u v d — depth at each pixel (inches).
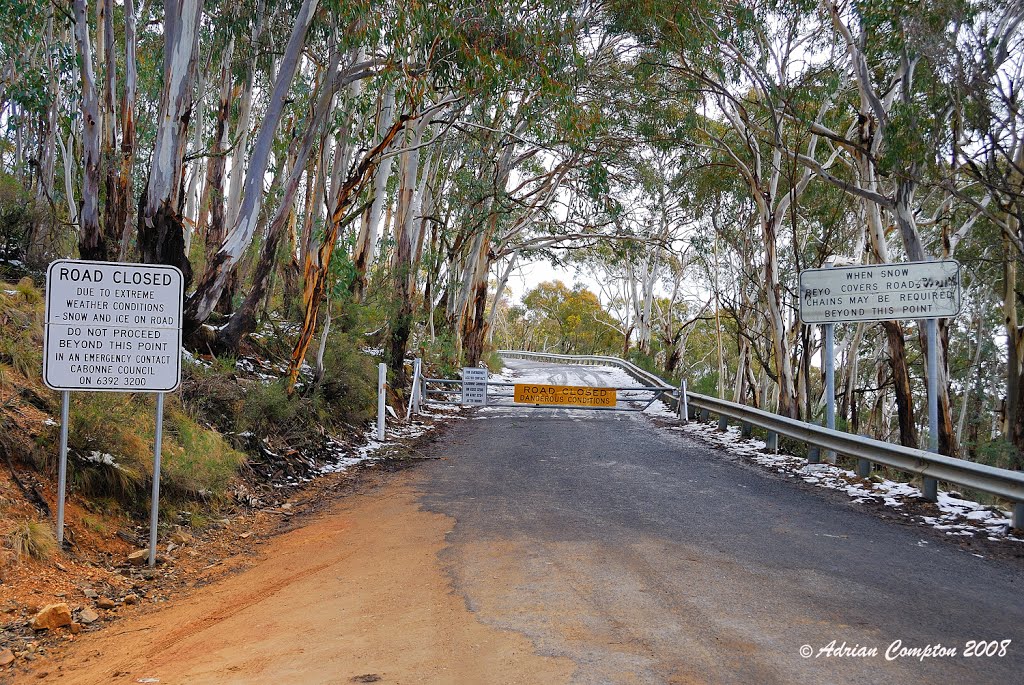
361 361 738.2
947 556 310.8
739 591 255.0
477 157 984.9
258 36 732.7
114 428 347.3
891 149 671.8
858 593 256.2
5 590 247.6
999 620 233.1
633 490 445.4
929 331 512.4
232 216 787.4
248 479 433.4
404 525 359.3
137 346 294.8
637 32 834.8
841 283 540.1
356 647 207.3
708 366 2468.0
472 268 1306.6
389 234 1199.6
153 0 798.5
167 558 306.0
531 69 606.9
